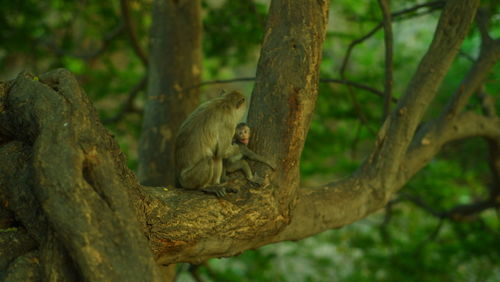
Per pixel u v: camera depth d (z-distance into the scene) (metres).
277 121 7.47
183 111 13.33
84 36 20.41
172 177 13.18
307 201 8.23
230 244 7.02
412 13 14.18
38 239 5.89
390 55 9.99
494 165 13.41
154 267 5.52
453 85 20.02
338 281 19.06
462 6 8.45
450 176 17.97
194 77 13.57
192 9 13.52
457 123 10.38
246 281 17.70
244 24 16.98
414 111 8.91
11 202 6.19
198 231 6.70
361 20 15.99
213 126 7.73
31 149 6.23
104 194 5.62
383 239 18.27
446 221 18.61
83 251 5.23
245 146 7.54
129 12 14.48
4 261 5.76
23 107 6.16
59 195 5.34
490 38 10.13
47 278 5.48
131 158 19.31
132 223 5.62
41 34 18.86
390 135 9.00
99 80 19.11
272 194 7.26
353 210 8.63
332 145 17.83
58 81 6.38
